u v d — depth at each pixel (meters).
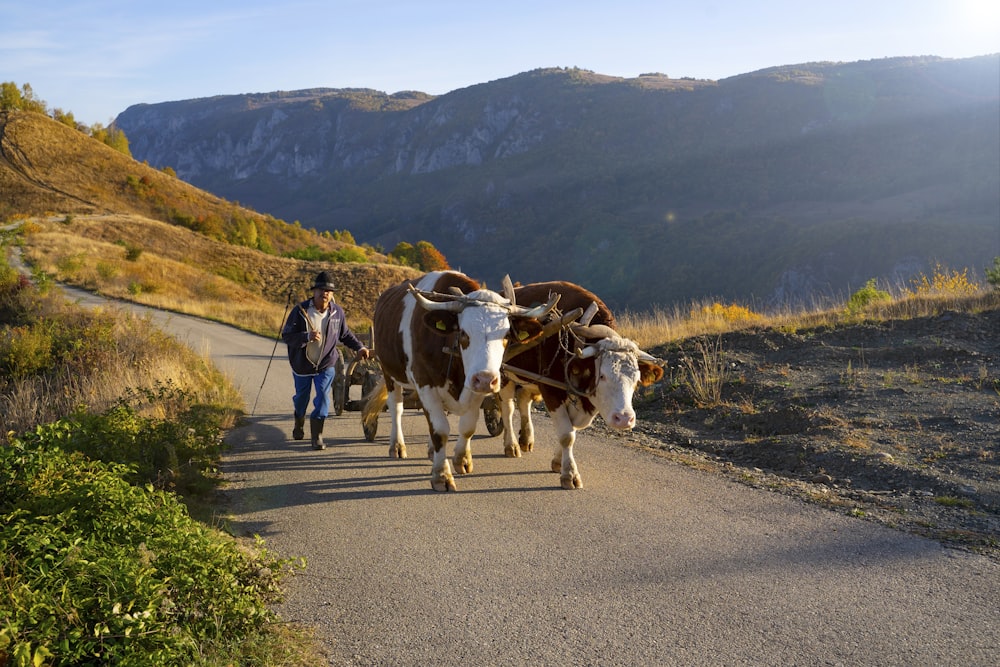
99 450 7.23
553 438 10.23
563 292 8.35
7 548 4.08
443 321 7.04
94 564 3.95
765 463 9.27
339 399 11.95
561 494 7.55
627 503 7.25
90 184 122.06
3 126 129.50
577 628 4.73
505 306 7.20
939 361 12.91
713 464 8.75
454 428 11.01
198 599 4.34
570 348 7.62
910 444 9.23
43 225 82.69
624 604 5.07
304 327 9.49
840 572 5.58
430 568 5.69
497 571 5.62
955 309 15.99
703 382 12.80
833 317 16.75
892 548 6.05
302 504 7.24
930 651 4.44
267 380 16.33
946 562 5.76
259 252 92.25
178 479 7.33
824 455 9.02
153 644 3.77
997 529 6.53
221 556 4.58
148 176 134.12
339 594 5.25
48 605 3.60
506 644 4.54
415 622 4.83
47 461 5.17
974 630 4.69
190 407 10.92
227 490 7.71
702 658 4.37
